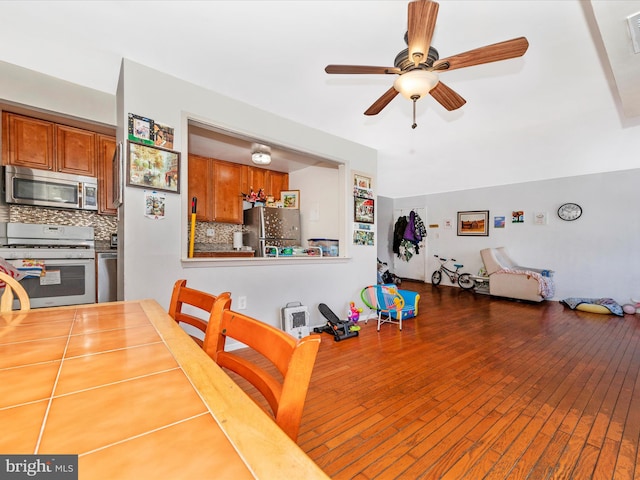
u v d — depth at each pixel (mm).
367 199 3889
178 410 486
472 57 1587
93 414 469
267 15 1637
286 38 1829
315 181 4402
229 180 4277
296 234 4504
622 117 3014
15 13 1624
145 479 342
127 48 1937
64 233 2770
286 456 387
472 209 6352
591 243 4844
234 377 2170
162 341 820
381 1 1526
